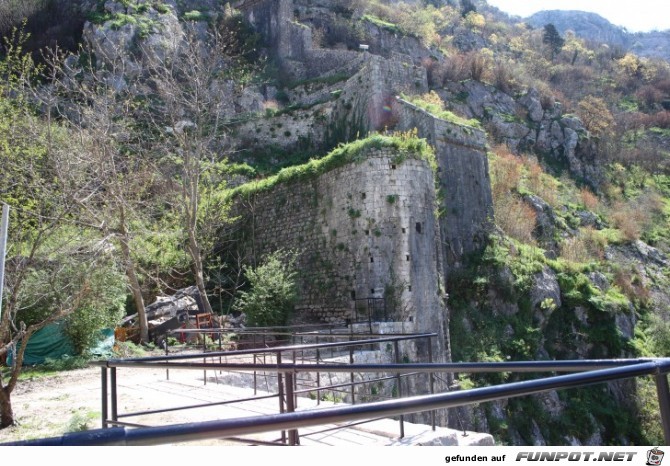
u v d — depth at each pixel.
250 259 22.45
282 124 32.78
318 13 53.16
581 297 25.88
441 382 16.38
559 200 41.53
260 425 2.12
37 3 39.97
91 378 13.04
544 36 92.06
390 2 69.50
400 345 15.88
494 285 22.95
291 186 21.27
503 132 47.69
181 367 5.27
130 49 35.38
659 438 22.61
